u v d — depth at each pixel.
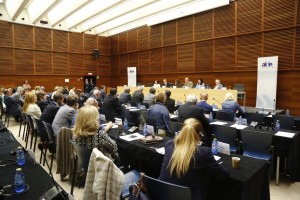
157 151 2.53
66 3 9.99
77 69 14.07
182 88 8.70
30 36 12.26
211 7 9.70
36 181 1.68
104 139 2.40
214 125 3.53
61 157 3.21
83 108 2.42
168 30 11.74
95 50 14.43
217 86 8.66
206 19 10.17
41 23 12.48
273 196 3.00
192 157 1.74
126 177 2.34
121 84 14.94
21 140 5.61
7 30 11.57
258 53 8.75
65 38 13.45
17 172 1.61
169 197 1.47
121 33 14.47
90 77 14.78
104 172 1.52
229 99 5.01
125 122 4.14
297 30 7.82
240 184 1.85
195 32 10.61
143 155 2.68
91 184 1.65
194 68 10.79
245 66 9.12
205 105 4.82
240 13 9.10
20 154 2.08
